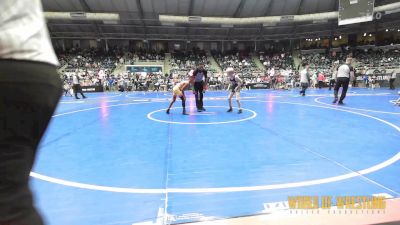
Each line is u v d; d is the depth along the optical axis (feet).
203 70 32.96
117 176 11.99
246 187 10.54
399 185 10.42
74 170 12.87
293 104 38.93
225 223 7.68
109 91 79.36
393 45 100.12
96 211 8.85
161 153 15.48
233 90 31.24
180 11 93.76
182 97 30.42
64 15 86.02
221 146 16.79
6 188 2.64
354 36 115.55
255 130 21.44
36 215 2.82
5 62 2.73
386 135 19.11
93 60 100.22
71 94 64.75
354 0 80.33
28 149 2.95
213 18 94.43
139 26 101.71
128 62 99.86
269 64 104.22
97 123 25.82
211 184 10.93
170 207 9.02
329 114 28.96
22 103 2.76
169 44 119.14
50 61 3.18
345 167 12.62
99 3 87.25
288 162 13.51
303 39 120.26
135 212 8.74
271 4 93.97
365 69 86.43
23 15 3.03
